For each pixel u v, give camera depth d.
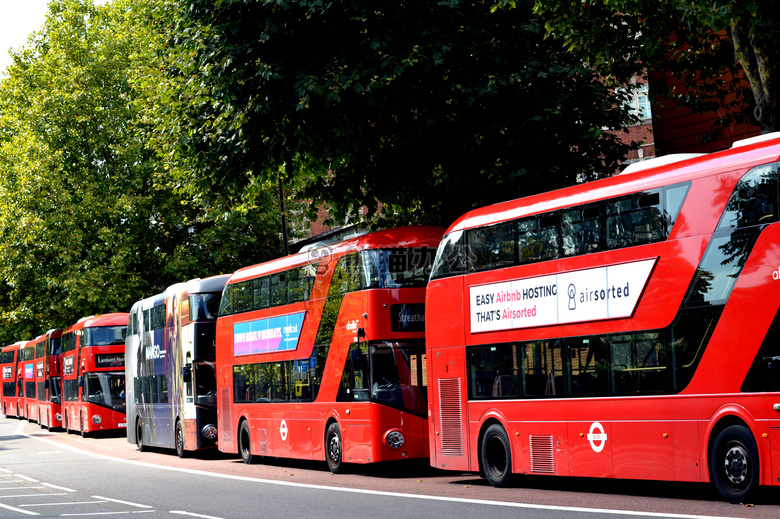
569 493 13.97
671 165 12.59
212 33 19.81
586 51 18.61
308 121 20.45
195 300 27.03
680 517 10.36
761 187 11.23
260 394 23.25
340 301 19.61
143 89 27.80
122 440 39.12
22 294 48.06
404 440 18.23
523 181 20.72
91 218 44.44
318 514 12.91
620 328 12.84
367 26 19.72
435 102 20.91
